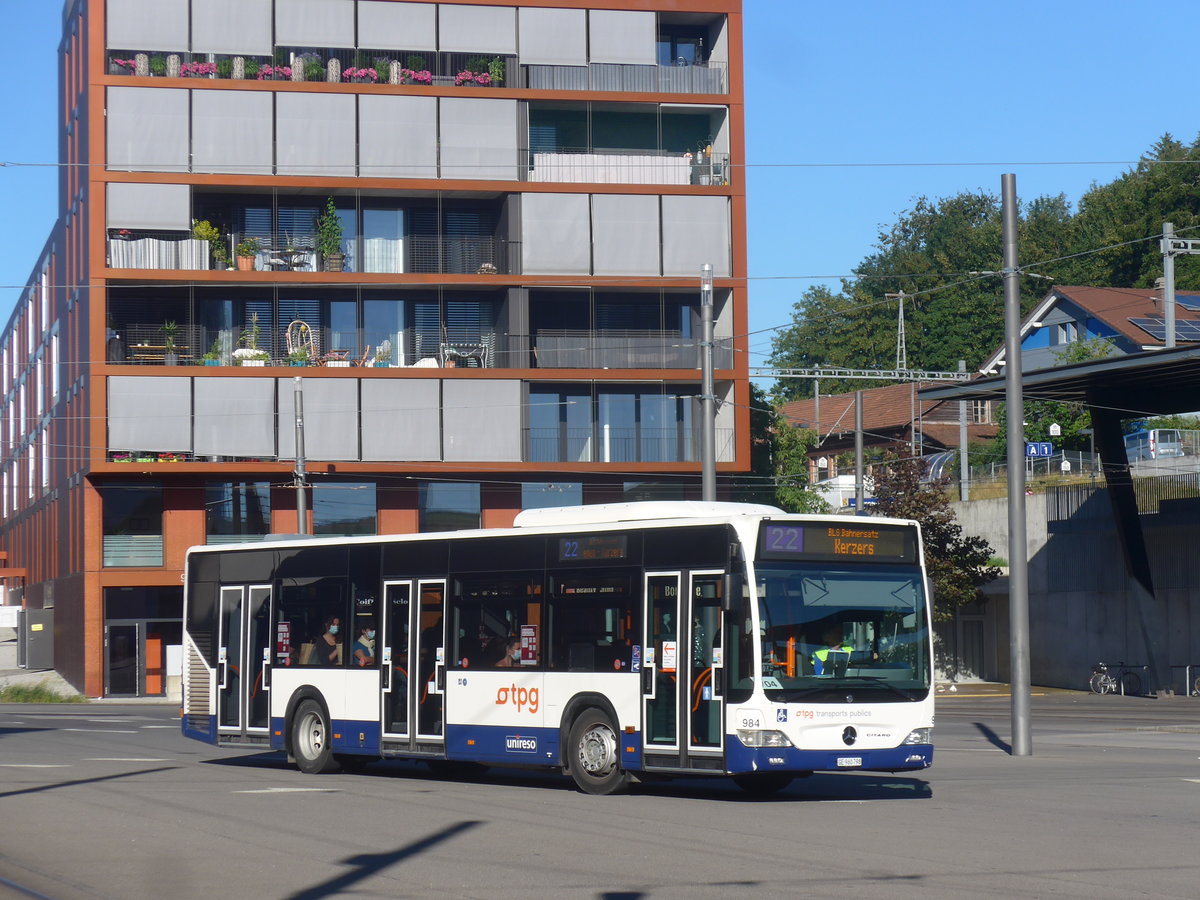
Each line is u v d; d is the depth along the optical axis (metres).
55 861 11.98
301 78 50.31
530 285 50.44
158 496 50.72
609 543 17.67
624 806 16.06
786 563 16.31
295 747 21.47
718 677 16.20
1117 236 92.62
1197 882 10.48
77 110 53.69
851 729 16.16
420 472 49.81
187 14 49.75
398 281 50.06
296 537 22.20
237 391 49.00
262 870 11.36
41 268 66.44
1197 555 47.56
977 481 66.25
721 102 52.16
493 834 13.43
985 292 106.94
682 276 51.19
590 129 52.34
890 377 56.94
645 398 51.88
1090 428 69.44
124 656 50.78
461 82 51.31
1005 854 11.93
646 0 52.12
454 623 19.38
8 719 39.22
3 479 84.88
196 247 49.44
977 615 57.69
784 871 11.07
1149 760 22.98
